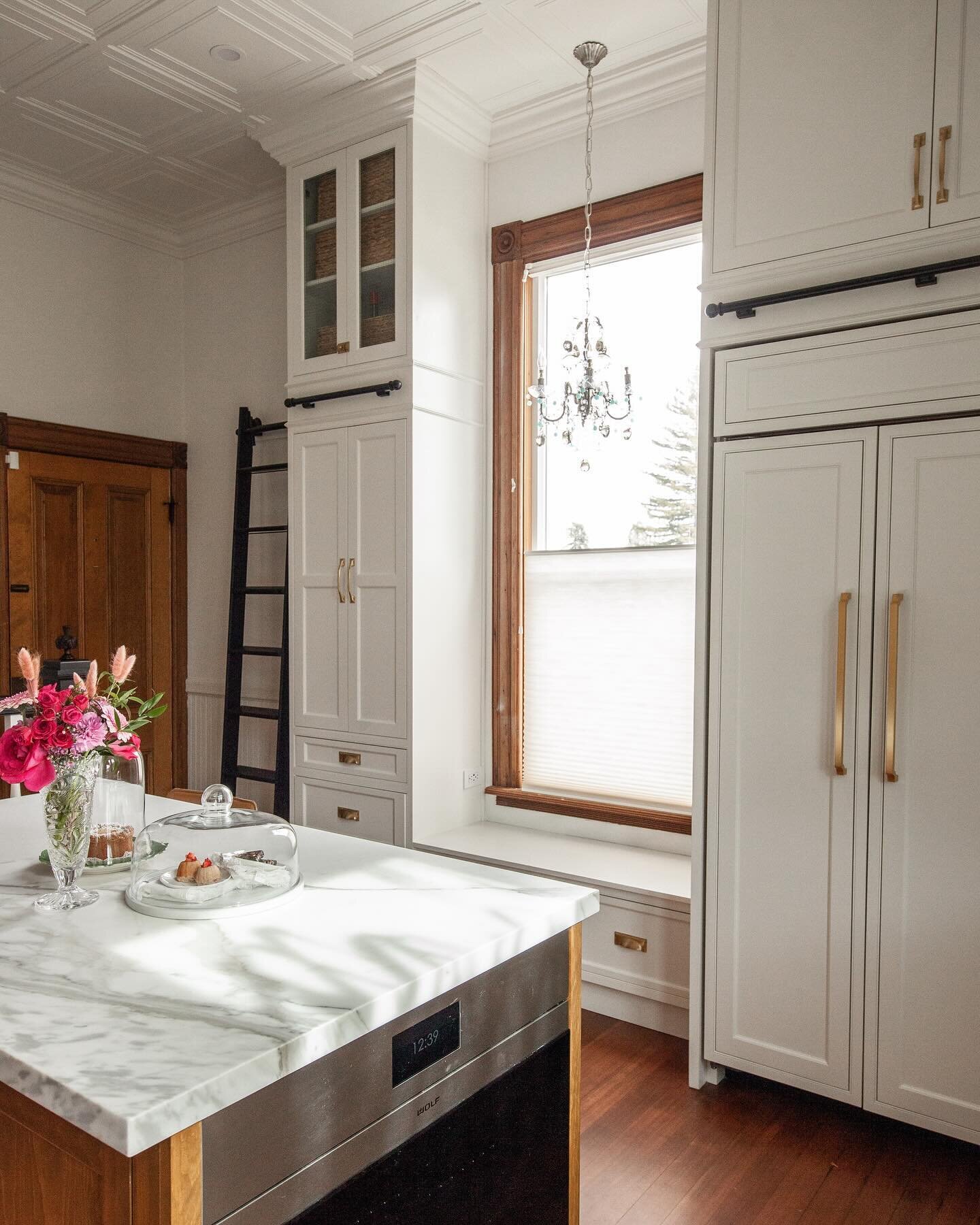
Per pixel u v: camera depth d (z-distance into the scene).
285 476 4.57
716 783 2.65
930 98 2.25
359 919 1.53
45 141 4.03
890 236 2.31
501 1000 1.47
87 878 1.77
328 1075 1.17
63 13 3.16
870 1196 2.23
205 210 4.72
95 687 1.70
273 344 4.63
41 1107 1.10
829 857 2.46
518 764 3.92
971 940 2.26
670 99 3.45
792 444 2.51
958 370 2.25
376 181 3.68
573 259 3.74
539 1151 1.57
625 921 3.15
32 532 4.36
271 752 4.62
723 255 2.59
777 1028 2.56
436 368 3.67
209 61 3.43
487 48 3.31
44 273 4.42
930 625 2.31
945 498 2.28
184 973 1.31
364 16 3.16
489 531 3.95
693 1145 2.45
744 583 2.60
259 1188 1.08
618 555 3.66
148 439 4.82
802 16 2.45
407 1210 1.29
